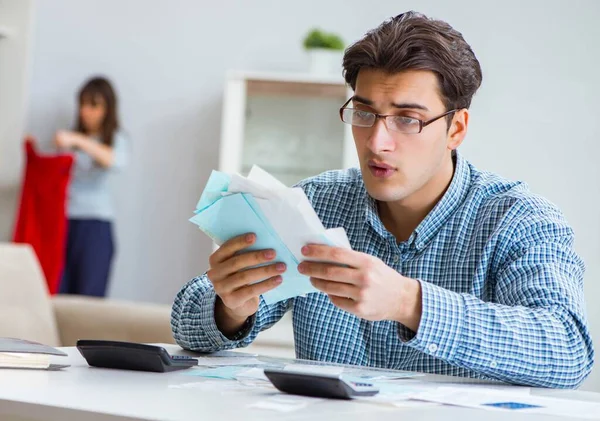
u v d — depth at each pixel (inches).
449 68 55.4
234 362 53.8
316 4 197.5
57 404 35.6
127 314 101.6
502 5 187.9
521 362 48.5
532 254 55.3
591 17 184.4
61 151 196.1
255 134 180.2
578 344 50.5
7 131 167.9
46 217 184.4
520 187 61.8
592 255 182.1
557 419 36.9
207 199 47.2
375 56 54.8
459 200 60.4
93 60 205.6
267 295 50.2
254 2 200.5
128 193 204.2
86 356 48.7
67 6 206.4
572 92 184.9
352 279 44.4
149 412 34.2
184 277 202.4
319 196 66.2
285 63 199.2
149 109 203.9
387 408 37.9
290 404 37.6
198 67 202.5
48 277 183.3
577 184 183.9
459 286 58.8
